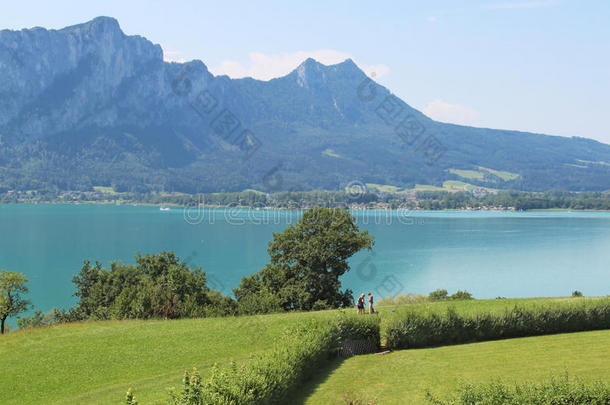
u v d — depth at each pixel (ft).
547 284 408.26
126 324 125.49
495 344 92.73
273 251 204.44
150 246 621.72
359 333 91.81
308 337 80.18
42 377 88.02
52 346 105.50
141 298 150.00
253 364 62.54
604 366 75.56
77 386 83.76
